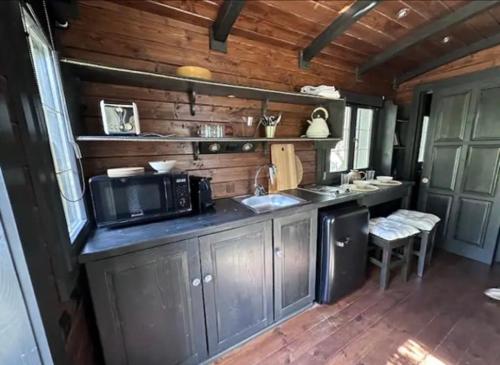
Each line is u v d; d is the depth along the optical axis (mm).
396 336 1632
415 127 3074
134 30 1448
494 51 2418
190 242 1262
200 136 1704
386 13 1860
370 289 2154
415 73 2959
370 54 2463
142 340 1205
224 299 1443
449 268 2494
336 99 2127
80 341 1005
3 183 565
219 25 1601
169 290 1238
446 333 1646
